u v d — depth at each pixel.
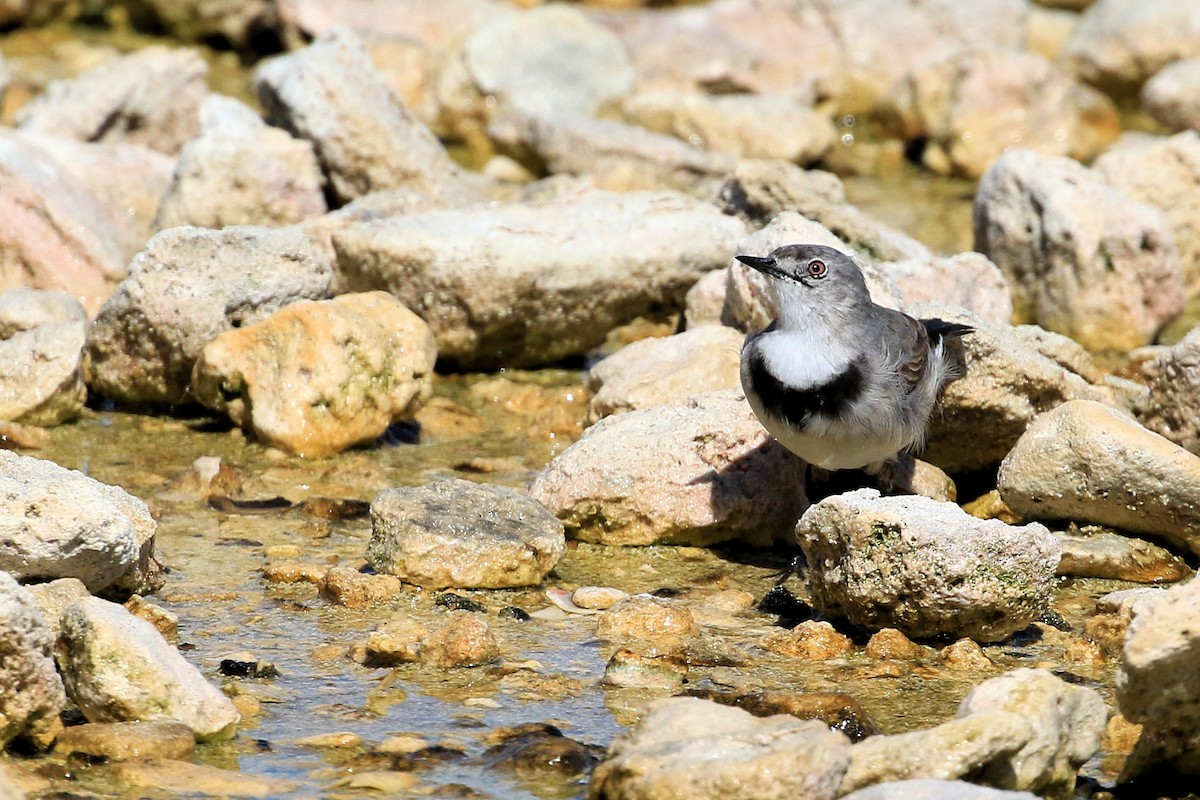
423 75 23.70
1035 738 7.91
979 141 23.14
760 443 12.18
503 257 14.95
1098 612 10.78
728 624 10.62
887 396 11.55
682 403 12.66
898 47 25.42
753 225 16.80
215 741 8.59
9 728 8.17
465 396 15.30
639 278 15.46
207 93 20.28
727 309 14.81
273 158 17.14
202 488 12.55
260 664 9.52
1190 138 18.91
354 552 11.64
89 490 9.83
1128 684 8.04
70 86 19.62
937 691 9.55
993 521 10.10
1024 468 11.97
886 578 10.06
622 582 11.34
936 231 20.38
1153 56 25.16
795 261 11.49
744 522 12.06
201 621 10.24
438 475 13.37
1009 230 17.45
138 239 17.31
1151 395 13.09
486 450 14.03
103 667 8.50
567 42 23.91
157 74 19.72
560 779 8.29
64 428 13.98
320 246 16.09
